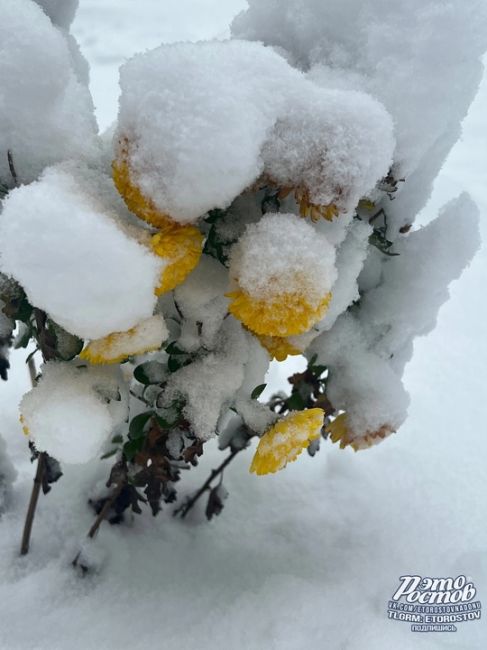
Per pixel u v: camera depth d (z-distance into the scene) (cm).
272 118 36
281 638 50
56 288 31
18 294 40
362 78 43
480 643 51
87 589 54
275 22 46
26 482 64
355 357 50
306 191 37
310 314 36
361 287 51
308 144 36
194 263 35
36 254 31
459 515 65
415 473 70
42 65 36
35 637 49
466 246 49
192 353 44
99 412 39
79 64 51
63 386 40
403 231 50
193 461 51
